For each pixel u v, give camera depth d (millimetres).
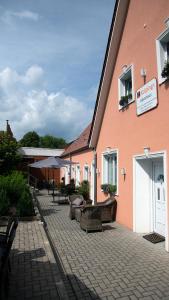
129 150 10195
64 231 9820
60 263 6562
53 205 16672
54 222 11484
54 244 8148
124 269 6129
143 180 9562
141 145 9211
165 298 4836
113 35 11344
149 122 8703
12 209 11062
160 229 8914
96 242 8320
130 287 5262
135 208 9500
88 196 16484
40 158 32312
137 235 9086
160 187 8953
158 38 8297
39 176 31266
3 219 10109
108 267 6262
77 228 10305
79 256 7055
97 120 13922
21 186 12375
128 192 10180
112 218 11414
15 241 7863
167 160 7566
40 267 5961
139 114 9375
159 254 7105
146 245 7934
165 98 7793
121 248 7676
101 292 5090
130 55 10414
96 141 14758
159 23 8305
